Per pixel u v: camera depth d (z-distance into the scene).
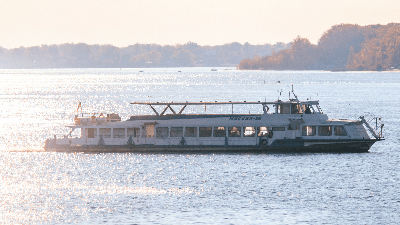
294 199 171.75
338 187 185.50
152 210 161.88
